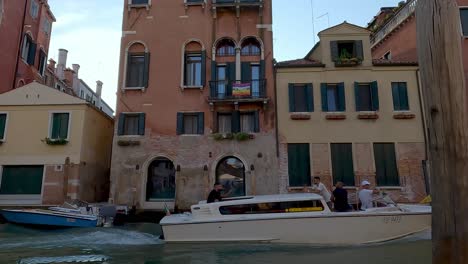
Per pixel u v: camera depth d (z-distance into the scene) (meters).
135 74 17.48
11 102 16.58
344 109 16.22
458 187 3.03
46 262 7.39
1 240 9.95
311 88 16.55
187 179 16.05
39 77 24.06
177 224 9.18
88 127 16.75
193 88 16.89
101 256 7.92
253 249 8.47
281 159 15.94
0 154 16.03
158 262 7.42
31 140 16.16
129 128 16.89
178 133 16.48
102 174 18.27
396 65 16.52
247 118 16.80
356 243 8.80
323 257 7.73
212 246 8.79
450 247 3.00
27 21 22.30
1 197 15.70
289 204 9.12
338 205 9.37
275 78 16.81
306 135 16.09
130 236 10.52
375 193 10.33
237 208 9.15
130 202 15.84
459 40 3.26
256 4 17.34
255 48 17.52
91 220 12.59
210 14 17.75
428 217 9.13
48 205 15.38
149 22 17.78
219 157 16.17
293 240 8.82
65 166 15.73
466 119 3.13
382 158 15.80
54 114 16.45
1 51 19.62
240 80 16.73
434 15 3.26
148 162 16.28
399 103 16.22
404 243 8.74
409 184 15.41
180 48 17.44
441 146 3.13
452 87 3.15
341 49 17.30
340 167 15.77
